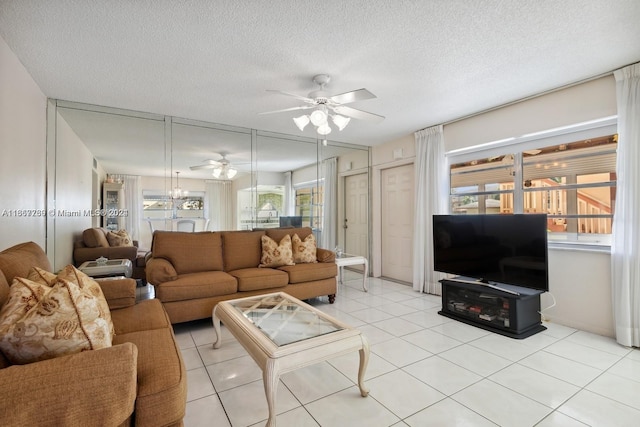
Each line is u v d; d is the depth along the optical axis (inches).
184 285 113.1
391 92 119.8
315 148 197.8
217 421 65.1
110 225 153.9
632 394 73.9
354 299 157.0
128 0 67.2
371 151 217.5
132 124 144.8
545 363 89.3
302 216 194.5
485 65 98.4
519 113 129.9
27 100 101.9
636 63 97.0
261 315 85.0
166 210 158.1
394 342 104.2
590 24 77.4
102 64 96.6
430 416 66.3
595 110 108.3
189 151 158.6
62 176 130.4
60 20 74.1
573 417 65.8
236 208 172.9
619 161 101.0
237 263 143.8
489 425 63.3
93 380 38.3
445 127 161.3
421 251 170.2
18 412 34.6
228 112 143.8
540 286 105.8
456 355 94.7
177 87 114.3
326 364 89.9
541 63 97.3
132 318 75.4
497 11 72.3
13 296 45.9
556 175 122.9
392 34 81.3
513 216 113.9
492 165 145.2
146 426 44.1
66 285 46.8
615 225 102.0
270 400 59.9
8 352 41.8
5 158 84.4
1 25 75.7
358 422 64.6
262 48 87.8
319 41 84.4
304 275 140.3
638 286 97.1
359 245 218.8
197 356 94.8
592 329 111.0
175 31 79.3
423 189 169.8
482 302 120.7
